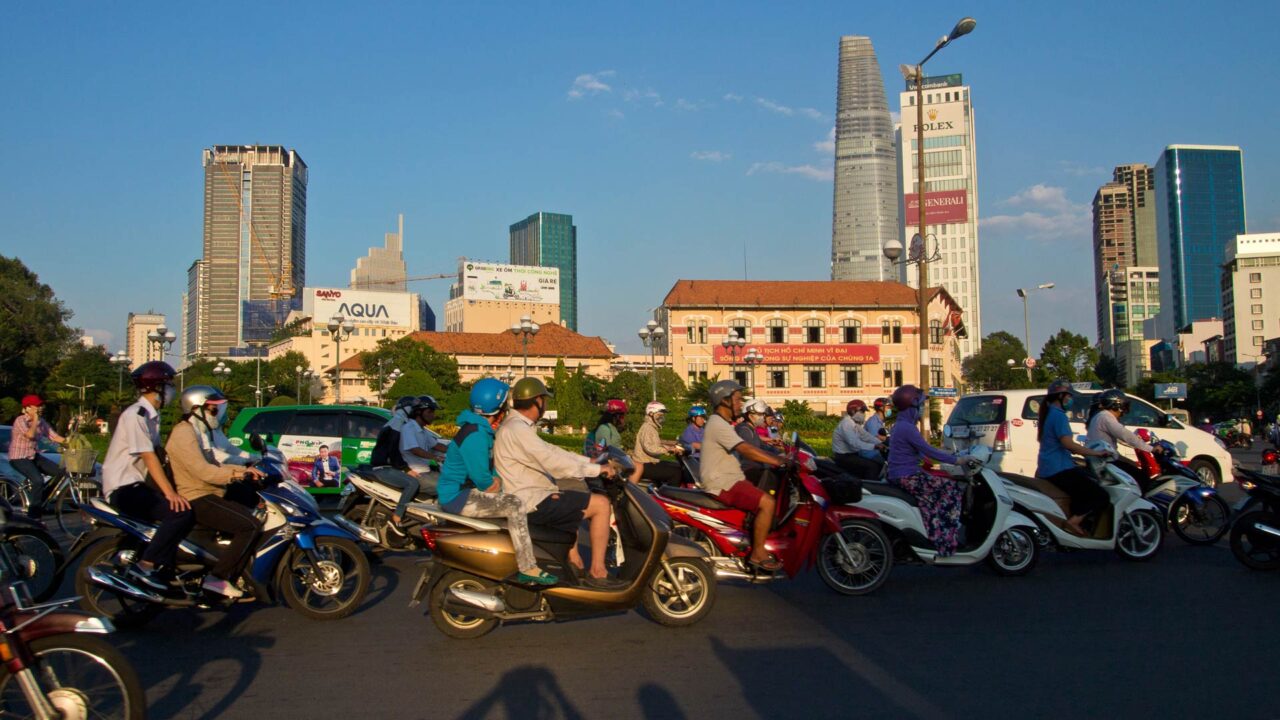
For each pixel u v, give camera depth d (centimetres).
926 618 750
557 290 14225
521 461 677
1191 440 1575
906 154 14475
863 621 741
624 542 707
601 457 737
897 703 529
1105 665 605
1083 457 1037
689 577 734
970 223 16312
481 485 673
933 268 16375
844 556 841
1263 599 812
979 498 934
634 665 612
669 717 506
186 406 749
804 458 974
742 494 796
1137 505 991
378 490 982
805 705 526
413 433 1044
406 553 1141
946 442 1570
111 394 5256
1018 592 855
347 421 1520
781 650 649
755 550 789
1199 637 679
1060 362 5516
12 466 1330
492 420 697
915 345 6925
